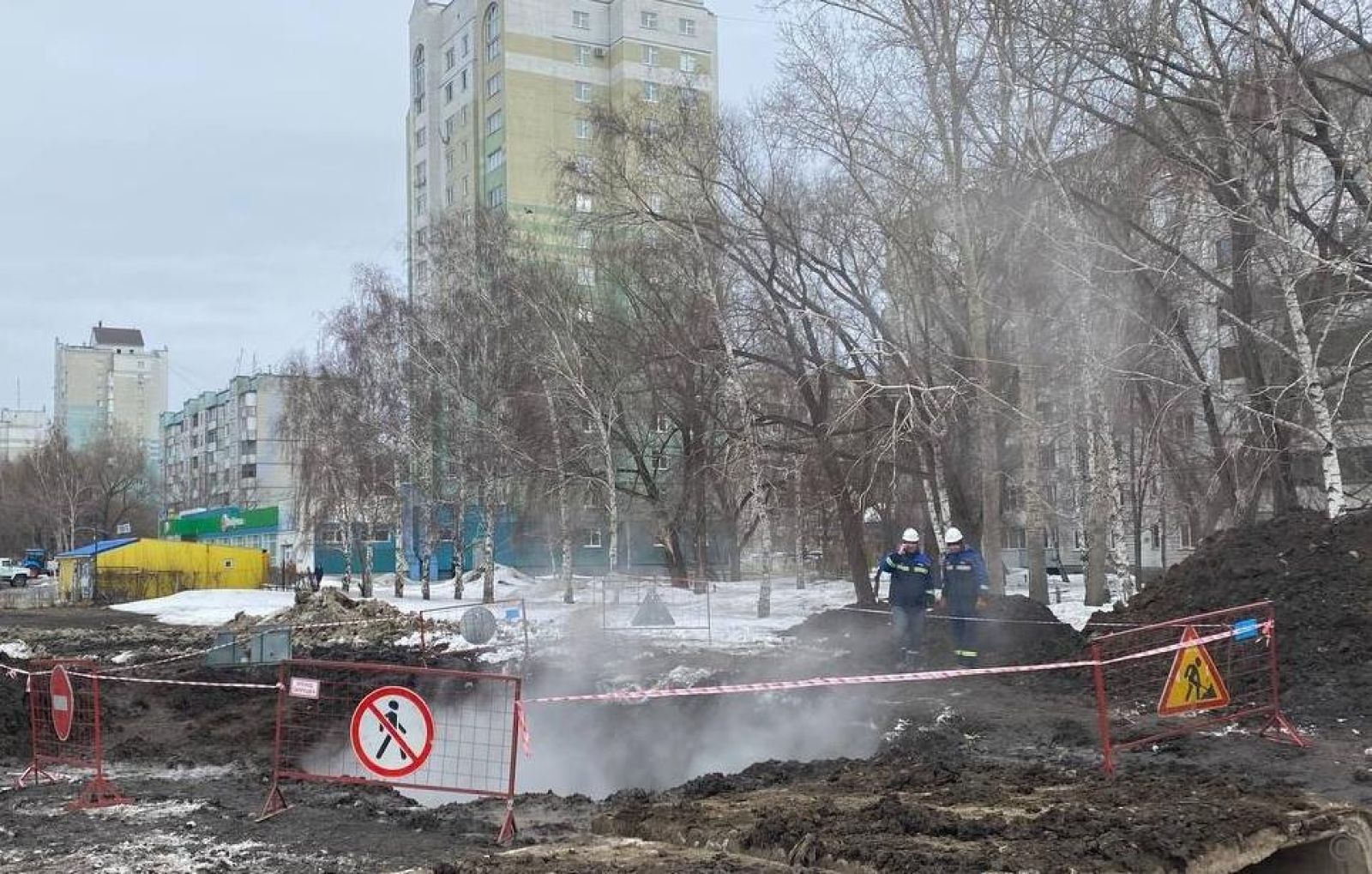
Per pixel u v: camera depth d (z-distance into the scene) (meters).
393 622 26.25
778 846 6.27
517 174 67.19
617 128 26.55
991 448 22.12
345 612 29.12
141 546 48.09
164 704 14.66
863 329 24.77
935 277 23.53
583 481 36.28
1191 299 20.25
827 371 25.47
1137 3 18.44
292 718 11.23
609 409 35.28
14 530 99.00
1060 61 19.64
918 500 32.59
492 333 37.25
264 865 6.54
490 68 69.25
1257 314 20.89
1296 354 17.36
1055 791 7.62
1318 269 17.42
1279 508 21.28
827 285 25.00
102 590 46.56
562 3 68.81
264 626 27.64
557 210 32.94
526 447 36.19
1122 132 20.30
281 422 46.38
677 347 30.95
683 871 5.86
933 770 8.45
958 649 15.04
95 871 6.44
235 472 103.94
